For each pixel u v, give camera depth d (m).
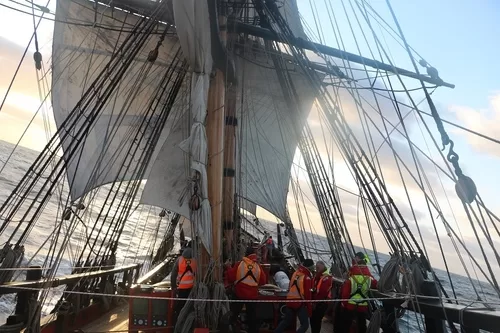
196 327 6.01
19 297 5.75
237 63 14.46
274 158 17.45
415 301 5.78
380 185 6.99
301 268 7.05
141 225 39.22
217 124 7.86
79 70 15.70
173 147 7.83
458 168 5.06
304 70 9.31
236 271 7.13
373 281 7.37
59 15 15.59
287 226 16.56
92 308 8.80
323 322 9.77
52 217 33.47
